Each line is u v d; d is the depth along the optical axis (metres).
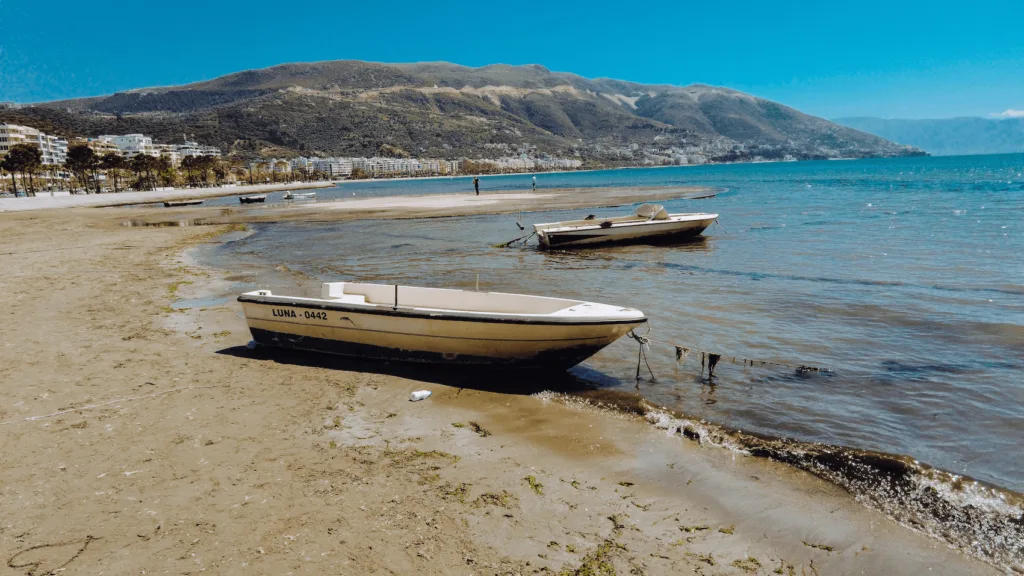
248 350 9.80
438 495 5.20
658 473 5.66
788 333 10.38
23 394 7.66
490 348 8.51
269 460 5.86
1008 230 23.64
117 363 8.99
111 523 4.72
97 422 6.78
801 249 20.53
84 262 20.42
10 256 22.14
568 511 4.96
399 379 8.45
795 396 7.57
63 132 194.12
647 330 10.71
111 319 11.84
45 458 5.86
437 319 8.54
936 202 38.72
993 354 8.99
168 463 5.77
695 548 4.48
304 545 4.43
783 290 13.88
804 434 6.46
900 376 8.18
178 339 10.40
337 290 10.26
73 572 4.11
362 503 5.05
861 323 10.91
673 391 7.85
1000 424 6.61
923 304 12.15
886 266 16.70
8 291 14.92
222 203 67.56
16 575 4.05
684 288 14.47
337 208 49.03
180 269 18.77
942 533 4.69
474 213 39.41
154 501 5.06
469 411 7.25
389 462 5.84
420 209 44.06
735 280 15.39
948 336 9.97
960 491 5.27
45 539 4.50
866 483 5.45
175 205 64.06
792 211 35.47
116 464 5.74
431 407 7.38
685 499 5.19
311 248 24.25
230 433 6.52
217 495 5.16
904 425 6.66
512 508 5.00
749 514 4.96
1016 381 7.85
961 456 5.93
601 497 5.20
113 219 43.16
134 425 6.71
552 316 8.13
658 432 6.60
